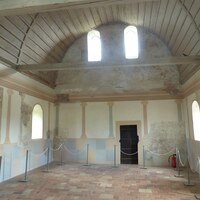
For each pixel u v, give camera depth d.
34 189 7.50
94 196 6.69
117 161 13.03
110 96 13.66
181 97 12.97
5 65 8.83
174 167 11.83
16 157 9.84
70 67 9.42
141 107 13.27
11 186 7.93
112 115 13.50
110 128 13.41
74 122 13.88
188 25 8.88
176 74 13.05
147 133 12.98
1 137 8.88
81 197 6.60
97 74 13.94
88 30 13.38
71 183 8.29
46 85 12.88
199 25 8.18
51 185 8.01
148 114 13.12
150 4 9.96
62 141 13.84
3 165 8.87
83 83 14.01
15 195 6.83
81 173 10.16
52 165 12.35
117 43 13.31
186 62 8.70
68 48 13.85
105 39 13.48
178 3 8.48
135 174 9.94
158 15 10.51
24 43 9.71
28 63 10.75
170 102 13.05
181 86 12.77
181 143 12.52
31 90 11.48
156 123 12.97
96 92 13.78
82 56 13.59
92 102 13.84
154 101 13.19
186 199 6.42
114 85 13.64
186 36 9.59
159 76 13.25
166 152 12.59
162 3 9.33
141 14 11.31
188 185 7.94
